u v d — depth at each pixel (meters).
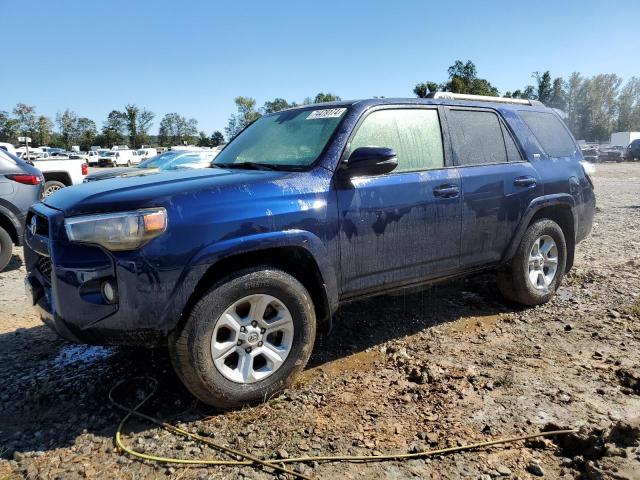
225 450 2.68
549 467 2.52
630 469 2.34
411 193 3.72
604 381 3.36
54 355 4.01
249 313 3.09
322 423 2.93
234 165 3.91
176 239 2.81
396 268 3.72
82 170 12.76
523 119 4.87
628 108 89.06
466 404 3.09
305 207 3.21
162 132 100.75
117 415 3.08
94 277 2.80
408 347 4.00
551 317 4.60
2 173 6.77
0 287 6.11
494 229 4.31
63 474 2.53
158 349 4.03
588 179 5.31
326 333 3.58
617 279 5.66
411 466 2.54
